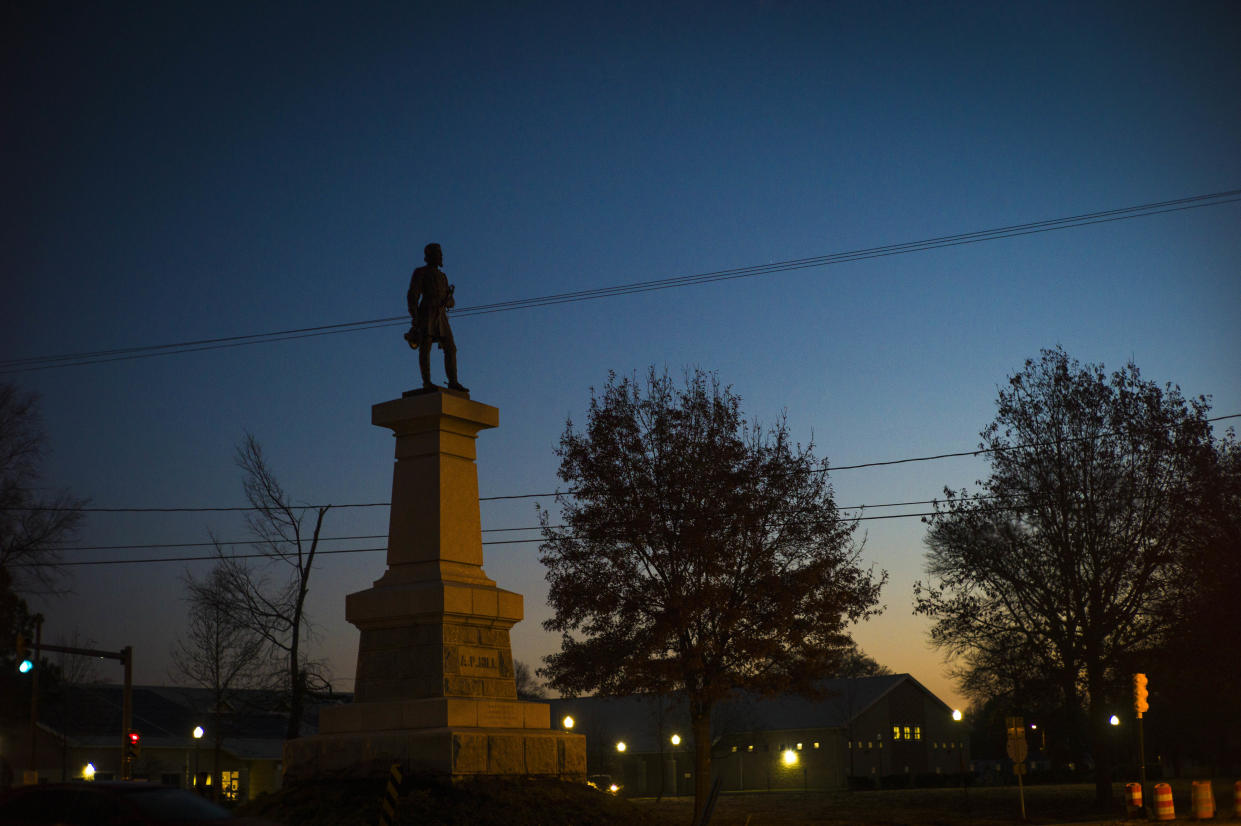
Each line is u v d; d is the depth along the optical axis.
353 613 23.58
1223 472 39.62
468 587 23.08
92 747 51.84
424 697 22.52
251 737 58.03
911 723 79.50
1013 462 41.34
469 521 24.02
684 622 30.94
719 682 31.64
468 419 24.02
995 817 37.47
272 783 56.16
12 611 48.53
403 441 24.22
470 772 21.62
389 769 21.70
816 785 74.00
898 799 51.38
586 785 23.84
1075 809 40.25
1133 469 40.38
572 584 32.25
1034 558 40.88
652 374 34.12
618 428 33.12
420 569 23.33
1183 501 39.28
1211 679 40.75
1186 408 40.72
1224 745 69.06
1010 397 41.88
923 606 42.53
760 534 32.53
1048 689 41.47
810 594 32.03
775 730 76.00
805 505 32.81
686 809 45.25
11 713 52.72
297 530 43.72
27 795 14.92
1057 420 40.91
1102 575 40.56
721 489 31.94
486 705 22.77
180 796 15.14
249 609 43.59
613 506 32.47
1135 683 34.38
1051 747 66.75
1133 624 40.34
